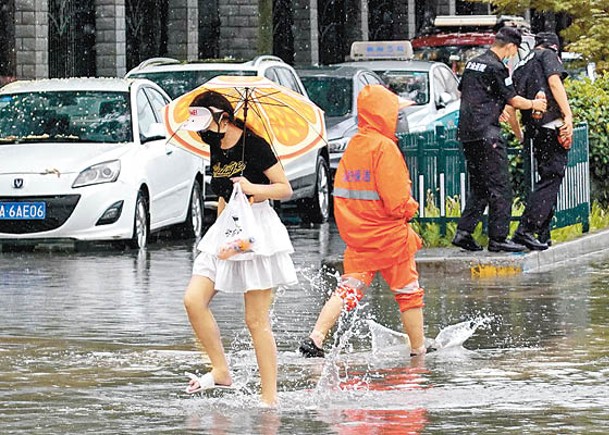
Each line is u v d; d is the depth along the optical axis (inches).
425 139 1310.3
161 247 1446.9
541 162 1229.1
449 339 865.5
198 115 706.8
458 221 1286.9
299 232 1603.1
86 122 1454.2
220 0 3169.3
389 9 4001.0
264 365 704.4
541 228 1240.8
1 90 1486.2
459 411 681.0
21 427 647.1
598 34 2342.5
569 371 781.3
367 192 853.2
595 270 1208.8
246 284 702.5
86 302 1047.0
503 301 1036.5
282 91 737.0
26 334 909.8
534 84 1214.3
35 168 1369.3
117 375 775.7
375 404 700.0
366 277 856.9
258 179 709.9
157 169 1457.9
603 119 1464.1
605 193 1491.1
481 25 2506.2
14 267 1261.1
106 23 2726.4
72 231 1365.7
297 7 3412.9
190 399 713.6
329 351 858.1
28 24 2518.5
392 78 1987.0
